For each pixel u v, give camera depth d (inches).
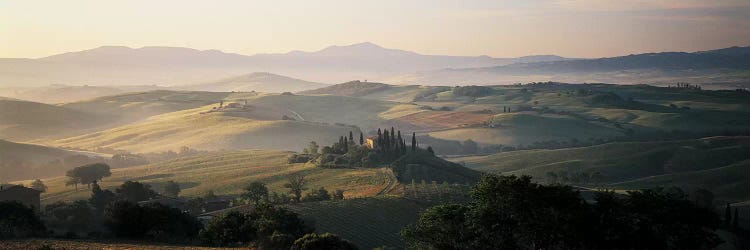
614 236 2041.1
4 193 4832.7
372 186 6072.8
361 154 7839.6
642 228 2073.1
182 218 3176.7
